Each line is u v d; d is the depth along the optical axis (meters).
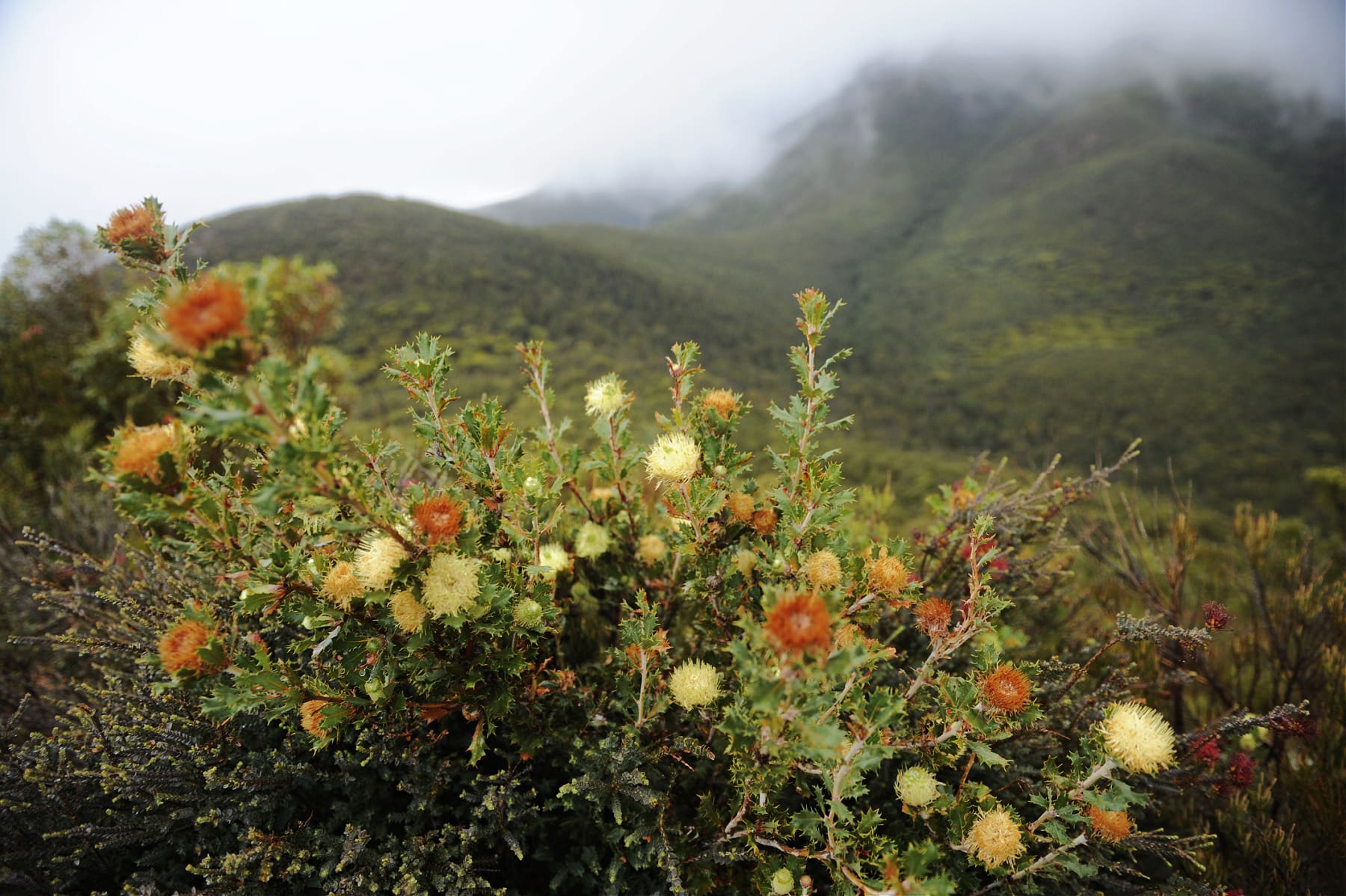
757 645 1.09
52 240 7.17
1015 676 1.32
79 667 2.39
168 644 1.16
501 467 1.52
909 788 1.40
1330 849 1.94
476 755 1.37
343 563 1.30
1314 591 2.70
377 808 1.59
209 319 0.91
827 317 1.53
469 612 1.29
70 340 6.96
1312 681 2.52
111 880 1.61
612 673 1.76
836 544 1.57
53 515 3.47
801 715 1.11
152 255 1.34
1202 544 4.05
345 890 1.37
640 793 1.45
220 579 1.43
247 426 1.00
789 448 1.60
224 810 1.50
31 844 1.57
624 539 2.01
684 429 1.73
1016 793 1.77
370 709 1.42
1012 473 2.98
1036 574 2.22
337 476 1.12
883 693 1.22
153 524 1.18
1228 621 1.56
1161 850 1.53
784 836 1.41
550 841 1.69
